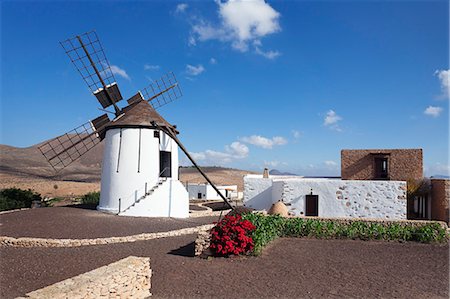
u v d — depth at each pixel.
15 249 12.95
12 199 27.81
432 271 9.99
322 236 14.12
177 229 16.34
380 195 20.61
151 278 9.40
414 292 8.39
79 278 7.04
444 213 21.06
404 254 11.80
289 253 11.79
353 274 9.68
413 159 24.81
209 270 10.02
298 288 8.61
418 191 23.72
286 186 21.75
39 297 6.00
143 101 24.73
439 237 13.47
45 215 19.78
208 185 39.38
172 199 21.34
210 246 11.49
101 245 13.41
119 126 22.72
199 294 8.27
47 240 13.46
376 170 25.59
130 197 21.89
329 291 8.41
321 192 21.30
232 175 93.19
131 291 7.89
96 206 25.41
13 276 9.66
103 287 7.05
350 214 20.88
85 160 94.81
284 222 14.73
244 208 22.98
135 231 15.73
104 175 23.06
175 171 24.19
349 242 13.49
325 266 10.38
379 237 13.84
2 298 8.02
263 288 8.61
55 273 9.92
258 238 11.71
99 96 25.16
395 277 9.45
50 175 75.06
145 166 22.16
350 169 25.95
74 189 52.34
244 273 9.73
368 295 8.18
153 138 22.62
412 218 24.55
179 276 9.53
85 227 16.41
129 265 8.05
